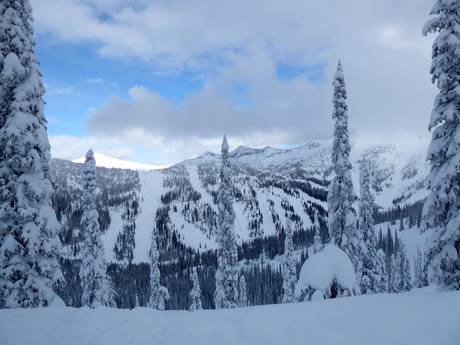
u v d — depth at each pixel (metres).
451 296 14.95
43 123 22.09
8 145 19.80
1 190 19.95
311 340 10.58
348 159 31.31
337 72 31.80
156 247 53.50
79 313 13.88
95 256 40.28
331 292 19.91
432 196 19.05
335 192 31.55
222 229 41.44
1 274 19.52
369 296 17.39
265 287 105.50
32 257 20.09
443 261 18.50
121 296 103.31
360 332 11.10
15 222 20.30
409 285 79.12
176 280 125.44
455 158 18.30
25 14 21.50
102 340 11.15
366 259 31.58
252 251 183.75
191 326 12.45
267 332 11.48
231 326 12.31
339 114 31.50
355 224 30.78
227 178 41.97
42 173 21.00
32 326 12.43
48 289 20.45
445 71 19.30
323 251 21.38
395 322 11.84
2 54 20.72
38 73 21.81
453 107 18.67
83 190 41.19
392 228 181.50
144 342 10.92
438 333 10.50
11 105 20.27
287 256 57.09
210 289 111.12
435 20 19.52
